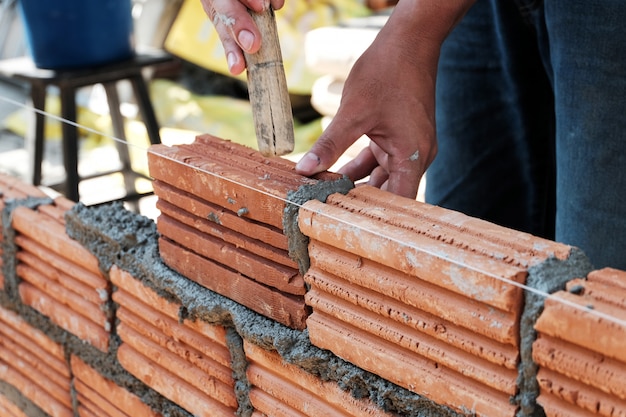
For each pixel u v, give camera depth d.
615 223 1.72
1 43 5.00
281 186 1.33
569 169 1.75
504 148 2.19
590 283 1.02
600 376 0.96
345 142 1.48
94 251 1.72
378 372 1.23
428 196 2.36
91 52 3.39
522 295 1.03
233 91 4.85
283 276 1.34
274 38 1.29
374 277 1.19
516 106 2.10
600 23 1.59
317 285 1.29
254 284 1.40
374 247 1.17
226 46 1.33
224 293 1.47
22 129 4.85
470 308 1.08
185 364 1.61
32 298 2.00
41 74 3.33
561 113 1.74
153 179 1.56
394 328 1.19
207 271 1.49
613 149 1.67
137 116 4.66
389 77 1.55
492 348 1.08
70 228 1.78
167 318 1.61
